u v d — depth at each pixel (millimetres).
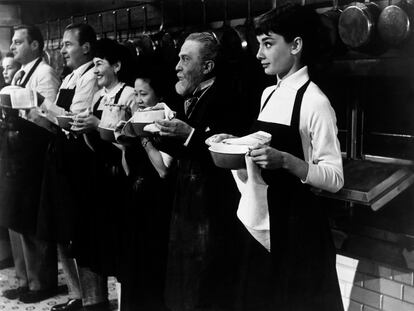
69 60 3566
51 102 3391
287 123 2139
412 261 2412
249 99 2625
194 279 2529
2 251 4441
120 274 3191
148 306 2957
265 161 1973
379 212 2662
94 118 3082
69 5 4902
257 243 2229
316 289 2117
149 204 2887
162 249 2895
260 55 2188
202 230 2504
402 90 2617
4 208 3650
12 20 5246
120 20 4375
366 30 2326
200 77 2527
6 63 4465
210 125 2453
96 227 3242
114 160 3191
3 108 3580
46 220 3451
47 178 3426
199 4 3717
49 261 3803
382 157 2709
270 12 2125
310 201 2145
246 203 2107
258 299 2223
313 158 2121
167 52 3330
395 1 2562
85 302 3412
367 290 2693
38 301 3795
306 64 2205
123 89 3100
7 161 3625
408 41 2285
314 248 2117
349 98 2768
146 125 2484
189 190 2533
